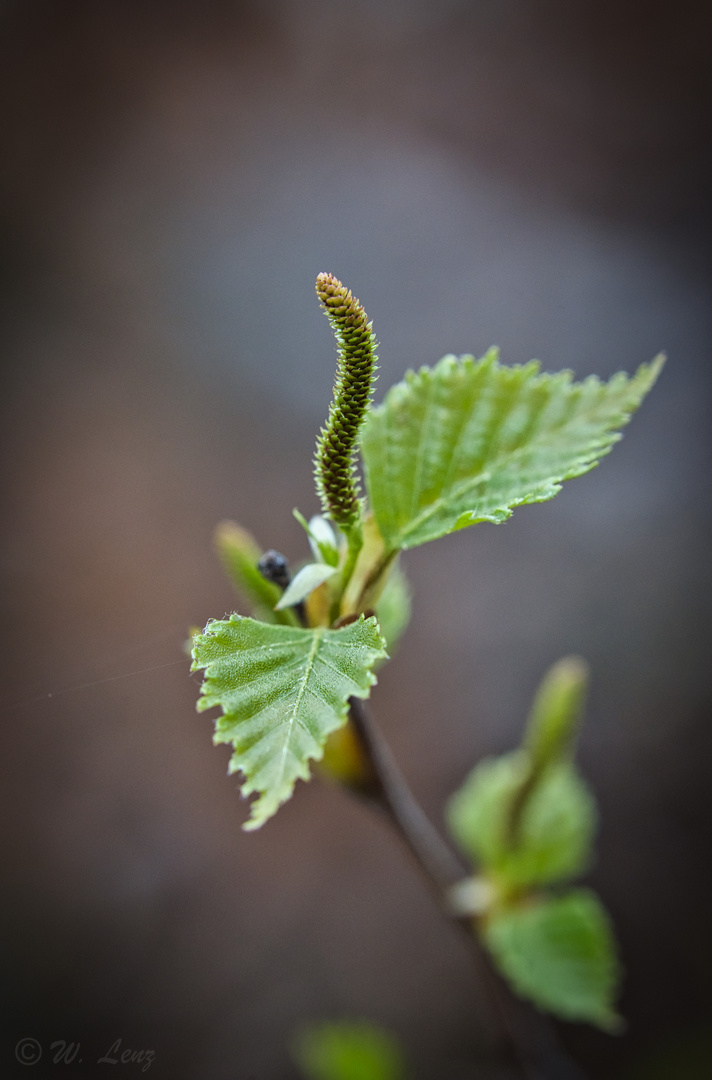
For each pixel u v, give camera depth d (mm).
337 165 593
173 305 546
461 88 621
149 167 597
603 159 591
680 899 353
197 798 390
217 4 638
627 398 167
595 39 632
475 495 164
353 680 145
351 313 150
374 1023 345
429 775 390
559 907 191
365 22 638
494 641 418
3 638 428
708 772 373
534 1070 195
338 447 154
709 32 613
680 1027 333
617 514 443
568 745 194
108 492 476
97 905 366
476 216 564
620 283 530
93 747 400
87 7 627
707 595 412
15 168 586
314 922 366
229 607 440
